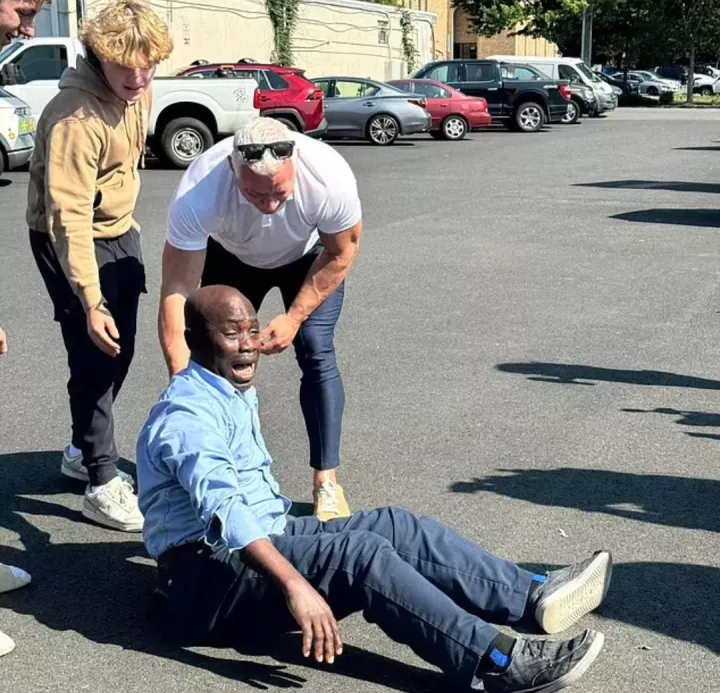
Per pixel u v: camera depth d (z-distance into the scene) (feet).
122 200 13.56
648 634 11.14
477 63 91.71
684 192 48.78
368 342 22.97
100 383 13.58
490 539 13.44
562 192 48.91
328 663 10.10
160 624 11.43
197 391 10.31
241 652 10.83
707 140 79.82
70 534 13.75
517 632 10.95
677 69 191.01
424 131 79.71
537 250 33.94
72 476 15.40
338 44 109.09
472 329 24.11
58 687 10.22
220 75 66.39
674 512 14.32
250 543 9.58
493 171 58.23
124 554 13.21
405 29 123.75
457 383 20.07
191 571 10.30
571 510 14.35
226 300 10.32
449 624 9.55
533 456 16.37
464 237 36.35
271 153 11.27
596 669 10.49
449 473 15.69
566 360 21.63
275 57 98.32
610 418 18.15
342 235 12.63
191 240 12.28
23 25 10.69
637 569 12.60
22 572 12.25
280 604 9.98
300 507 14.49
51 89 56.85
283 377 20.63
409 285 28.73
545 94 90.27
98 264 13.48
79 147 12.45
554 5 146.10
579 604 10.67
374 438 17.12
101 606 11.85
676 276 29.99
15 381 20.31
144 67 12.14
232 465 9.97
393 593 9.65
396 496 14.83
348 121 78.64
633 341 23.09
